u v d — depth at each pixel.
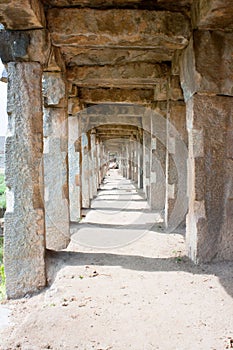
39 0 2.99
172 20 3.27
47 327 2.29
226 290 2.79
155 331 2.19
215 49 3.23
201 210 3.37
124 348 2.01
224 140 3.37
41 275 3.24
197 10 3.05
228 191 3.39
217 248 3.43
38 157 3.20
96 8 3.26
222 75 3.26
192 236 3.53
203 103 3.31
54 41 3.42
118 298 2.70
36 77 3.15
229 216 3.40
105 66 4.93
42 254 3.24
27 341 2.13
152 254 3.89
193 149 3.36
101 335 2.16
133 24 3.25
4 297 3.23
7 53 3.12
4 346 2.09
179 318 2.35
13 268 3.22
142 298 2.69
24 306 2.95
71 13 3.23
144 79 4.96
